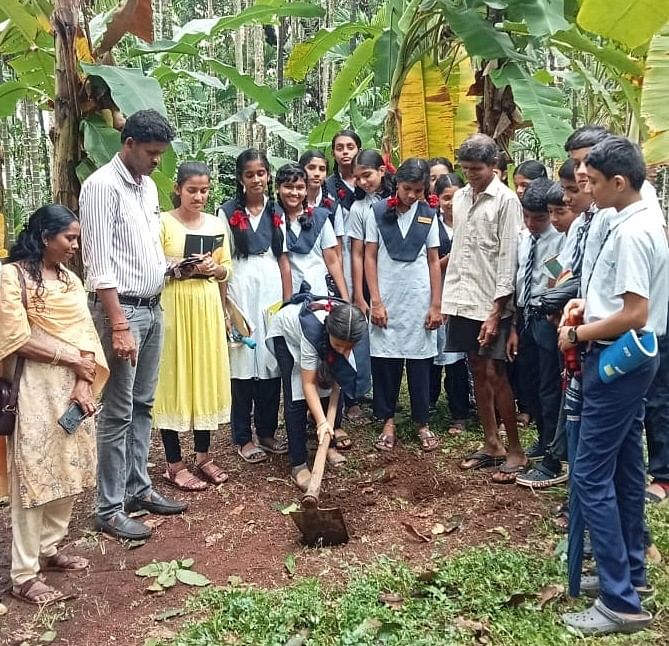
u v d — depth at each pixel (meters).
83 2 4.16
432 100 5.93
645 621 2.61
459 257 4.08
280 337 3.90
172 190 4.84
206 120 10.67
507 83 4.92
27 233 2.90
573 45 5.23
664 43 3.99
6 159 7.30
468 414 5.01
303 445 4.01
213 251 3.85
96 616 2.83
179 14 12.39
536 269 3.91
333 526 3.27
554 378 3.83
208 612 2.82
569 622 2.65
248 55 10.05
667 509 3.54
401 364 4.61
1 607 2.85
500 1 4.95
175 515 3.69
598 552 2.62
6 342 2.74
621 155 2.45
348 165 4.91
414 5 5.64
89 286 3.26
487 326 3.90
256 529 3.52
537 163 4.70
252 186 4.14
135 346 3.32
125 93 3.89
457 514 3.62
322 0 10.64
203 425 3.91
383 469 4.19
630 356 2.42
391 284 4.48
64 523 3.14
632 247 2.44
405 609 2.73
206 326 3.86
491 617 2.68
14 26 4.79
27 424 2.80
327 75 9.90
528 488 3.88
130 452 3.65
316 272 4.53
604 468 2.59
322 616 2.69
